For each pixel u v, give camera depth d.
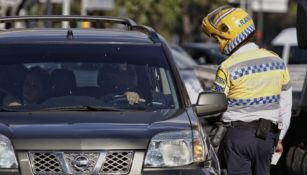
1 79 15.87
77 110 15.23
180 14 89.56
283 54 38.22
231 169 16.52
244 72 16.45
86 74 16.03
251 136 16.36
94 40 16.72
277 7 73.62
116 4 76.00
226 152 16.55
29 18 17.70
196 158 14.22
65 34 17.11
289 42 41.56
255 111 16.47
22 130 14.09
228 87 16.56
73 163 13.80
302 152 19.48
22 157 13.77
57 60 16.17
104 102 15.59
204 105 15.66
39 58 16.19
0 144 13.84
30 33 17.19
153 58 16.42
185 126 14.48
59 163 13.78
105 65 16.16
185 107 15.63
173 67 16.33
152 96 15.80
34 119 14.59
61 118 14.65
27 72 15.97
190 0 94.69
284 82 16.70
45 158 13.80
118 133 14.05
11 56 16.20
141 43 16.80
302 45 19.28
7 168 13.74
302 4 19.09
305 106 19.64
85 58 16.23
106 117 14.74
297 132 19.73
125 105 15.59
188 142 14.23
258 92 16.47
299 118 19.67
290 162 19.77
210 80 25.08
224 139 16.61
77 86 15.84
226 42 16.70
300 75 22.33
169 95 15.88
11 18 17.70
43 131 14.04
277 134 16.80
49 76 15.96
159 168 13.96
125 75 16.08
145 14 77.44
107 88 15.87
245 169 16.52
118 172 13.83
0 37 16.83
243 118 16.47
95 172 13.79
